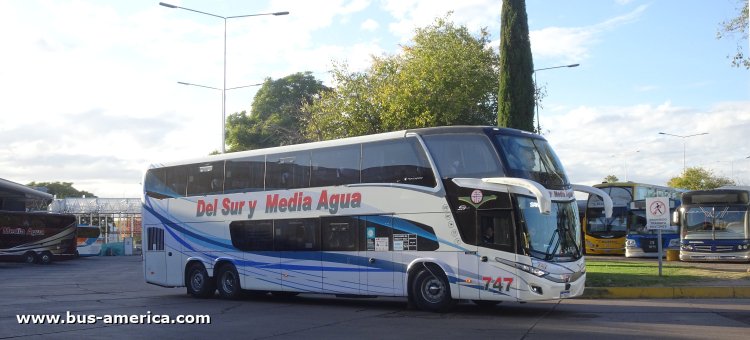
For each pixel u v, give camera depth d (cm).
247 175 1877
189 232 1986
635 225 3597
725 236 2900
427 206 1516
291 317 1468
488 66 3853
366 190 1617
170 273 2025
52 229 5016
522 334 1174
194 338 1155
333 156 1697
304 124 4000
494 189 1438
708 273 2108
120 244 6631
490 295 1428
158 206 2080
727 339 1091
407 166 1562
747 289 1728
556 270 1408
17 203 5562
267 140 6066
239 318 1452
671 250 3197
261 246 1809
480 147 1473
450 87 3409
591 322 1314
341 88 3441
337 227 1661
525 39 2445
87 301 1866
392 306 1695
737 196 2922
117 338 1151
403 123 3262
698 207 2984
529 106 2419
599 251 3881
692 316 1373
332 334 1196
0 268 4281
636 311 1477
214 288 1955
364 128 3350
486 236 1443
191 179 2012
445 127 1537
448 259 1479
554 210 1459
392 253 1559
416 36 3681
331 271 1658
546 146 1544
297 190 1753
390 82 3359
